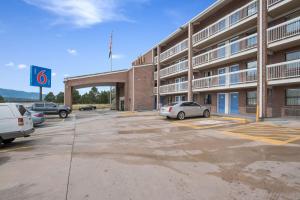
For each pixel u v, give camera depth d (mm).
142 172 5637
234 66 21906
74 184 4930
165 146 8609
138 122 18109
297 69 14602
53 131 14484
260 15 16625
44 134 13211
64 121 22109
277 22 17172
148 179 5141
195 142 9195
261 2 16562
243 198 4043
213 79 22875
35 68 30031
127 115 27484
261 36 16516
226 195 4188
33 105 26281
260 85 16422
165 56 34594
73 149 8516
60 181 5125
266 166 5758
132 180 5098
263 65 16359
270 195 4129
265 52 16328
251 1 19141
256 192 4270
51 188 4734
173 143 9148
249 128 12523
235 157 6707
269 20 17375
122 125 16391
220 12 23922
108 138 10852
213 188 4527
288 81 14750
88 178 5285
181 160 6613
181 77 32312
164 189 4559
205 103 26625
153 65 38500
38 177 5430
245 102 20719
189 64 26812
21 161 7000
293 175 5086
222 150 7645
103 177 5328
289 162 6031
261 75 16422
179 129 13219
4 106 9727
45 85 31469
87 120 22719
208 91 25594
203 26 26766
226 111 23125
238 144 8484
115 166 6184
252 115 19141
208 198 4098
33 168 6191
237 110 21688
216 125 14422
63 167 6184
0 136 9461
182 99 31625
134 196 4270
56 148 8812
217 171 5543
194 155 7137
